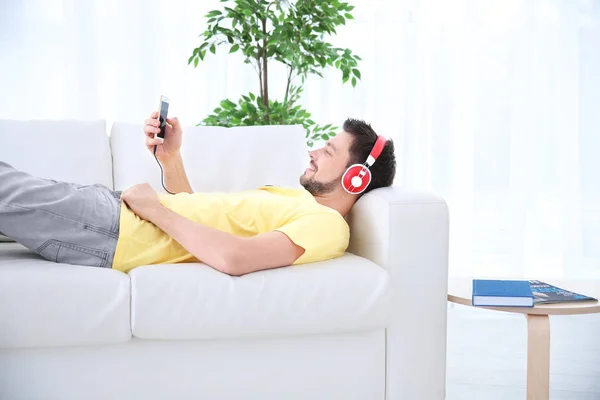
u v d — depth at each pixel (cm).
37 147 221
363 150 192
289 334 161
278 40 299
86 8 382
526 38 405
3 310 147
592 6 411
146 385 158
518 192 409
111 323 151
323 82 402
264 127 241
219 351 161
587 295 187
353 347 170
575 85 409
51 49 385
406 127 404
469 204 408
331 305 161
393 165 198
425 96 405
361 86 405
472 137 407
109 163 229
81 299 150
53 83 386
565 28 407
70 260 167
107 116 391
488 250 414
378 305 164
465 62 403
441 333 177
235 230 180
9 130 221
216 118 315
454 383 239
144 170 228
